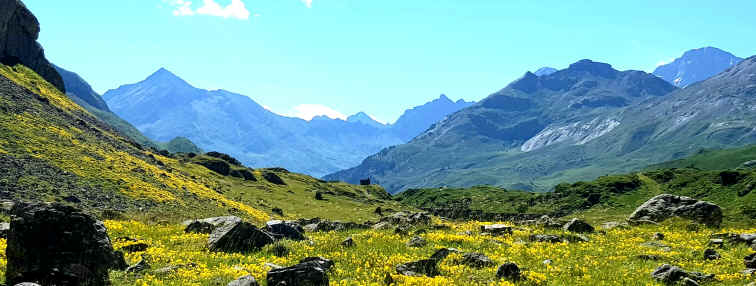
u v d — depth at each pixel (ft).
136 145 398.21
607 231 105.40
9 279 43.47
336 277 54.08
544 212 454.81
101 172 227.61
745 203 302.66
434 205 591.78
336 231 100.63
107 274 48.26
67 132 276.00
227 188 387.96
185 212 221.05
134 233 79.77
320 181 600.80
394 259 63.41
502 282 52.80
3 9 388.57
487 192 606.96
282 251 67.00
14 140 214.48
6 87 292.40
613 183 472.03
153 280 49.34
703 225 112.98
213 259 61.72
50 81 462.60
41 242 44.47
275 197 417.49
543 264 65.41
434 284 50.03
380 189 649.20
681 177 442.09
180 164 418.31
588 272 61.26
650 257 70.64
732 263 66.80
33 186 171.01
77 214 47.52
